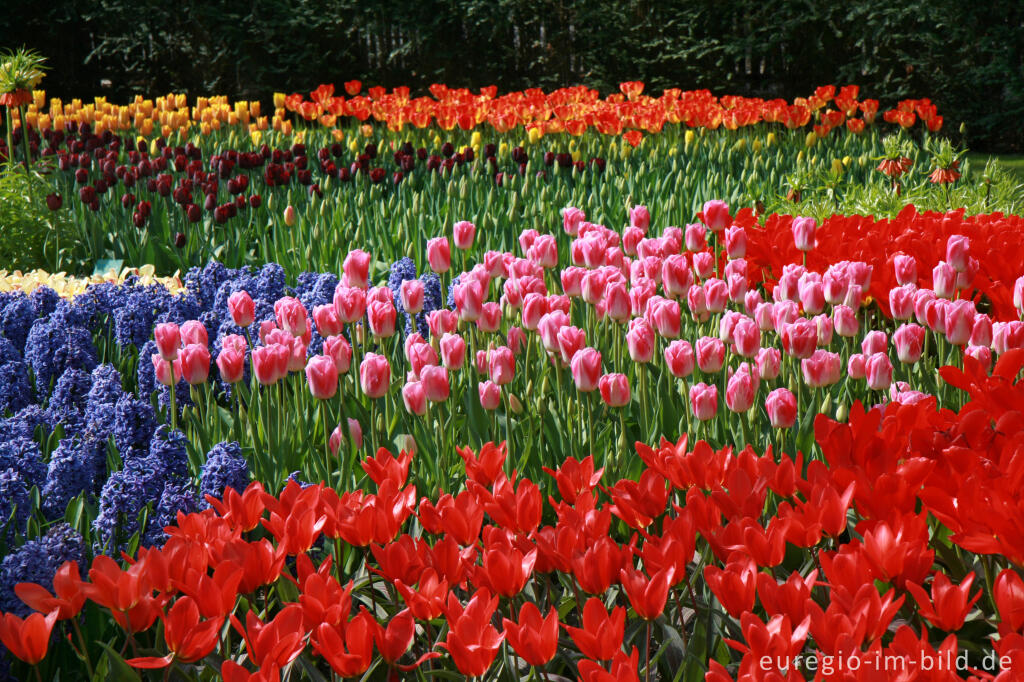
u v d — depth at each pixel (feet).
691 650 5.87
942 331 10.27
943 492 6.10
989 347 9.38
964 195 22.30
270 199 21.56
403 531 7.99
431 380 8.57
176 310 13.28
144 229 21.16
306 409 10.30
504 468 8.68
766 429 9.67
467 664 4.99
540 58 56.65
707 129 32.09
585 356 8.48
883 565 5.53
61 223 21.13
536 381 10.80
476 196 22.99
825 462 8.86
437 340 10.78
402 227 20.29
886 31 50.11
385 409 9.87
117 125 34.32
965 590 5.04
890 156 24.14
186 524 6.43
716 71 54.19
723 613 6.05
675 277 10.90
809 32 52.16
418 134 33.30
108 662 5.49
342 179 23.99
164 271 20.13
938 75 50.31
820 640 4.88
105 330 13.30
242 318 10.53
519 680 6.01
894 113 31.01
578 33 55.47
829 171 25.98
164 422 10.58
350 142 29.50
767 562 5.72
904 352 9.53
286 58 54.44
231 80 56.80
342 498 7.32
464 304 10.19
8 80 25.14
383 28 55.67
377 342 12.28
